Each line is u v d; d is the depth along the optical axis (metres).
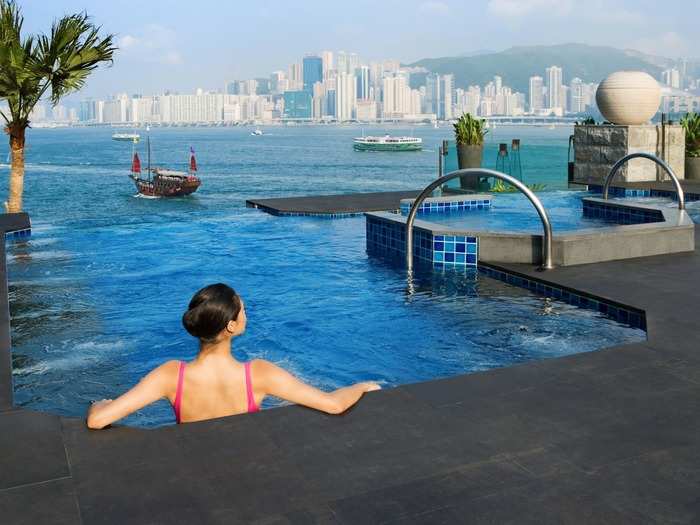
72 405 4.78
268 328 6.57
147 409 4.67
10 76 14.20
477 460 3.11
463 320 6.74
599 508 2.70
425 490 2.84
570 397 3.92
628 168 18.19
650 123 19.05
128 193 74.81
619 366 4.50
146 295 7.96
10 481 2.92
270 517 2.63
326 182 84.62
